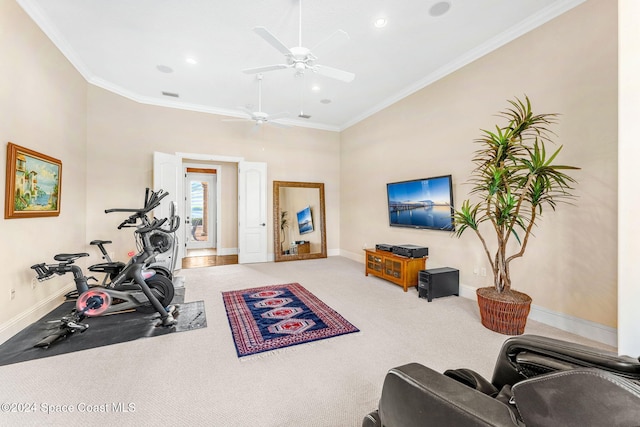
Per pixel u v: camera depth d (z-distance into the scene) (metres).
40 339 2.37
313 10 2.68
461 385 0.78
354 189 6.07
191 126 5.25
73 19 2.84
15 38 2.48
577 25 2.45
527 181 2.35
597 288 2.34
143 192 4.79
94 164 4.14
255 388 1.76
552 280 2.65
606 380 0.51
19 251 2.54
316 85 4.34
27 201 2.62
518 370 1.13
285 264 5.64
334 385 1.80
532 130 2.80
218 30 3.01
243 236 5.71
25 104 2.63
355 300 3.44
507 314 2.48
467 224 2.82
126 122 4.56
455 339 2.43
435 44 3.23
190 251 7.43
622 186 1.32
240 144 5.71
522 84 2.88
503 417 0.65
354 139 6.06
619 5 1.34
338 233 6.73
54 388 1.75
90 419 1.49
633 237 1.29
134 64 3.73
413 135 4.38
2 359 2.07
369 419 1.12
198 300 3.41
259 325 2.70
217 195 7.00
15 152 2.43
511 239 3.00
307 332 2.54
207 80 4.19
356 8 2.65
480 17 2.76
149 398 1.66
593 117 2.36
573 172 2.49
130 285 2.89
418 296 3.59
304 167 6.34
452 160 3.70
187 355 2.15
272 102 5.10
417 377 0.84
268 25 2.91
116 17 2.80
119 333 2.52
